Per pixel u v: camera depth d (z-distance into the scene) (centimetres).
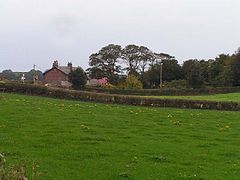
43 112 3869
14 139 2441
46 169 1798
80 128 2998
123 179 1705
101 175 1752
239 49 13562
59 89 6581
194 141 2684
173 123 3622
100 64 17575
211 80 13900
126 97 6191
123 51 17650
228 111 5459
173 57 17438
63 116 3659
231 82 12950
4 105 4294
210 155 2248
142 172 1823
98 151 2219
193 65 15438
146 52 17662
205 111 5294
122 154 2175
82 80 10981
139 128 3200
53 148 2253
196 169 1912
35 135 2620
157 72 15925
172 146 2477
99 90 10325
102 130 2977
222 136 2945
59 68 16625
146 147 2398
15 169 1111
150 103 6100
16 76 14825
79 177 1708
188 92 10194
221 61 14962
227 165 2017
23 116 3475
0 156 1091
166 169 1891
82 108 4631
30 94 6656
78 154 2130
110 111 4472
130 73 16738
